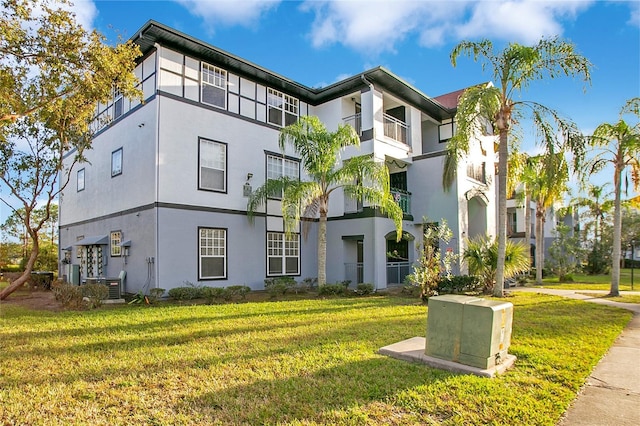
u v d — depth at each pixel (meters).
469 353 5.57
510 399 4.58
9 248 27.61
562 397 4.70
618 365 6.05
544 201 20.61
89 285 12.12
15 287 14.05
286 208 14.68
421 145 21.45
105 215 16.80
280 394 4.72
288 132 14.95
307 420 4.09
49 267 25.98
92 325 8.66
